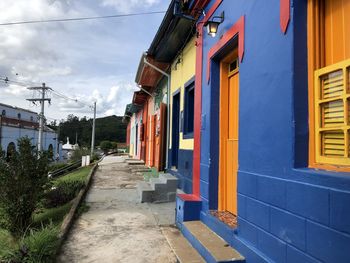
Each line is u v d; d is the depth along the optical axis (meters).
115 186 10.80
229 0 4.96
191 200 5.84
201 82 6.28
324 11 3.07
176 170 9.28
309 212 2.82
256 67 3.95
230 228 4.46
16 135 46.81
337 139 2.84
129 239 5.44
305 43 3.19
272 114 3.52
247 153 4.10
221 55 5.52
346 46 2.81
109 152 45.00
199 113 6.33
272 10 3.59
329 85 2.93
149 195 8.24
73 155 32.78
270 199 3.49
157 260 4.61
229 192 5.42
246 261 3.90
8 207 5.92
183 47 8.56
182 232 5.68
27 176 6.07
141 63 11.39
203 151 5.96
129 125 36.25
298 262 2.96
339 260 2.46
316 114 3.04
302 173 2.95
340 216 2.46
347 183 2.43
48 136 57.22
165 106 11.21
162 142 11.23
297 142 3.11
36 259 4.22
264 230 3.59
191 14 6.53
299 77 3.17
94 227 6.09
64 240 5.34
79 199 8.00
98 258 4.66
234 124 5.38
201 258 4.44
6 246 4.88
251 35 4.12
